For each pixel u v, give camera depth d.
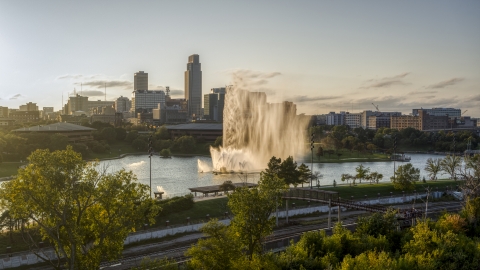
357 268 68.50
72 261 57.53
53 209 57.56
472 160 190.00
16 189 56.56
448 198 153.00
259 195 77.00
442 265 76.44
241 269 64.25
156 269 65.50
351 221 119.25
